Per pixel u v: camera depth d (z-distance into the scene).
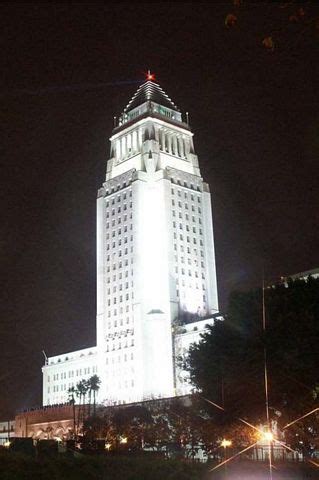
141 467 36.34
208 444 78.38
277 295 67.69
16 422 189.62
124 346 189.12
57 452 52.16
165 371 178.75
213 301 198.00
